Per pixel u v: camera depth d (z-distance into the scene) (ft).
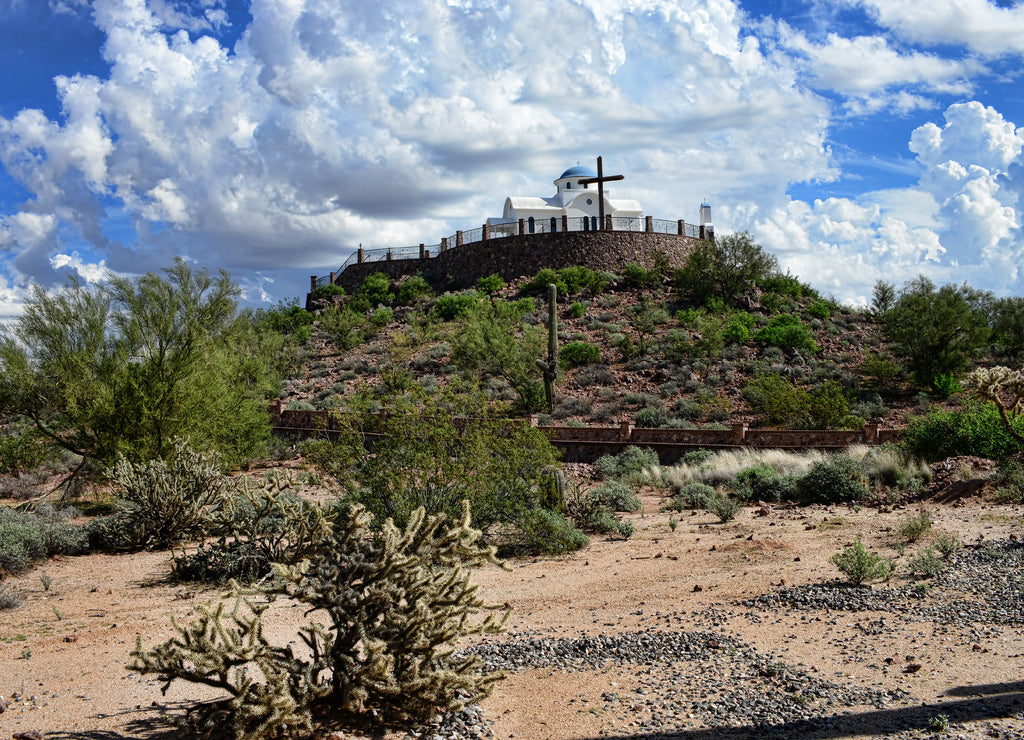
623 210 228.84
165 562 39.58
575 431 85.35
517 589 32.22
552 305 96.37
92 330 58.59
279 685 15.14
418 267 219.00
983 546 33.73
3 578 35.73
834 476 53.47
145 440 57.88
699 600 28.86
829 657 21.39
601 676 20.43
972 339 113.80
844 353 136.46
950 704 17.26
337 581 16.85
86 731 16.48
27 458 71.61
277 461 88.48
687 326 152.05
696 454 75.36
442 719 16.90
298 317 200.13
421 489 39.58
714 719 17.06
